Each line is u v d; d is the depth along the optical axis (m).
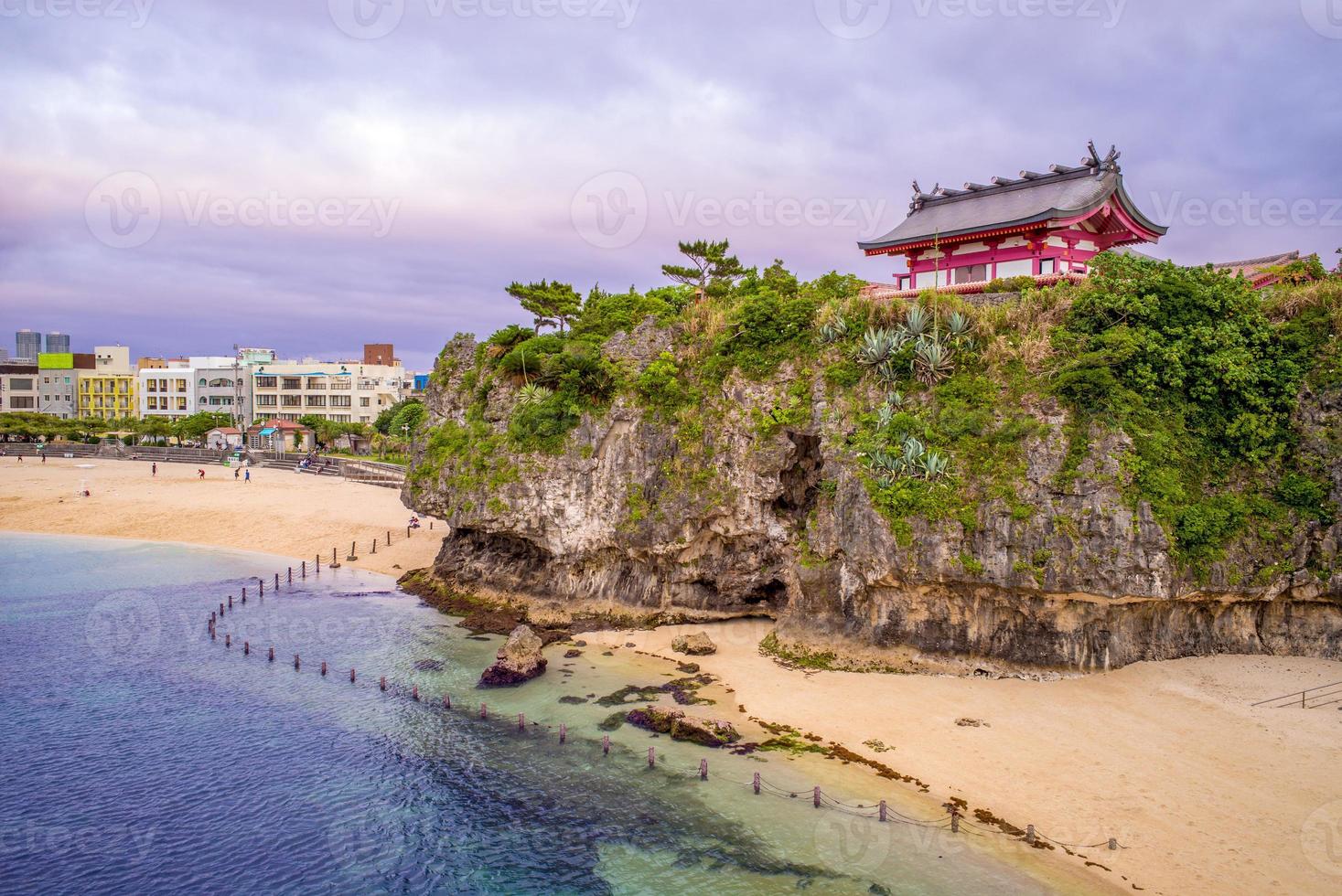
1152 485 35.56
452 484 52.72
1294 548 35.75
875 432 39.94
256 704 35.50
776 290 52.19
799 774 28.38
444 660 40.34
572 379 48.28
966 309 41.25
